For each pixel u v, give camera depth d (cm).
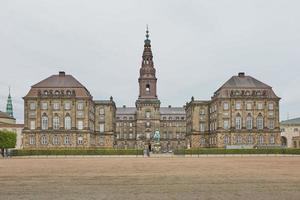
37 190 3189
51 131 13775
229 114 14125
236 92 14225
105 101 16075
